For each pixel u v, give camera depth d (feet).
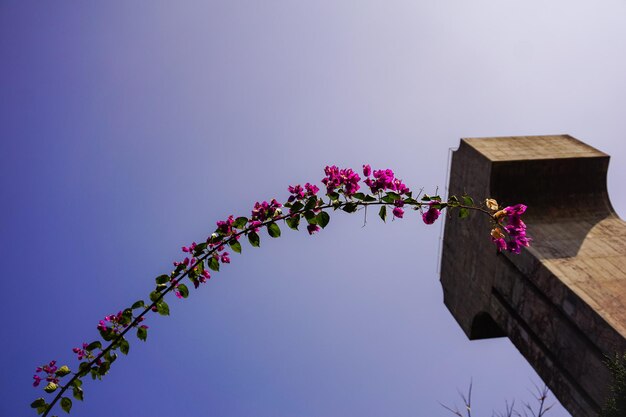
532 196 61.41
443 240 77.00
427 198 18.06
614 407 37.06
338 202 17.87
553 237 56.70
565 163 61.00
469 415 23.95
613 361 40.14
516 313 58.75
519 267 56.18
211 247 17.61
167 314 17.11
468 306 69.56
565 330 48.70
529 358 56.13
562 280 48.91
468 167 66.08
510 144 66.18
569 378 49.21
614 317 43.52
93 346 16.08
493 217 18.11
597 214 60.64
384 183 17.99
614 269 50.52
